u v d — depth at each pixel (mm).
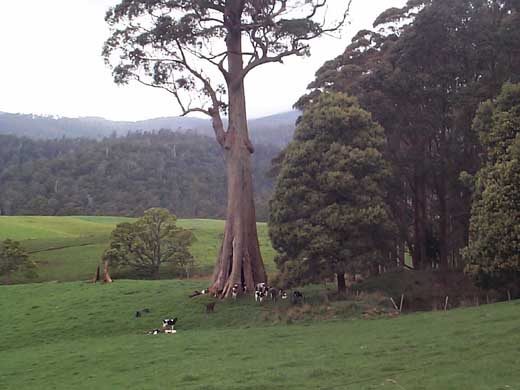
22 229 89000
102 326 33812
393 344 19562
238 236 37625
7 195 161125
